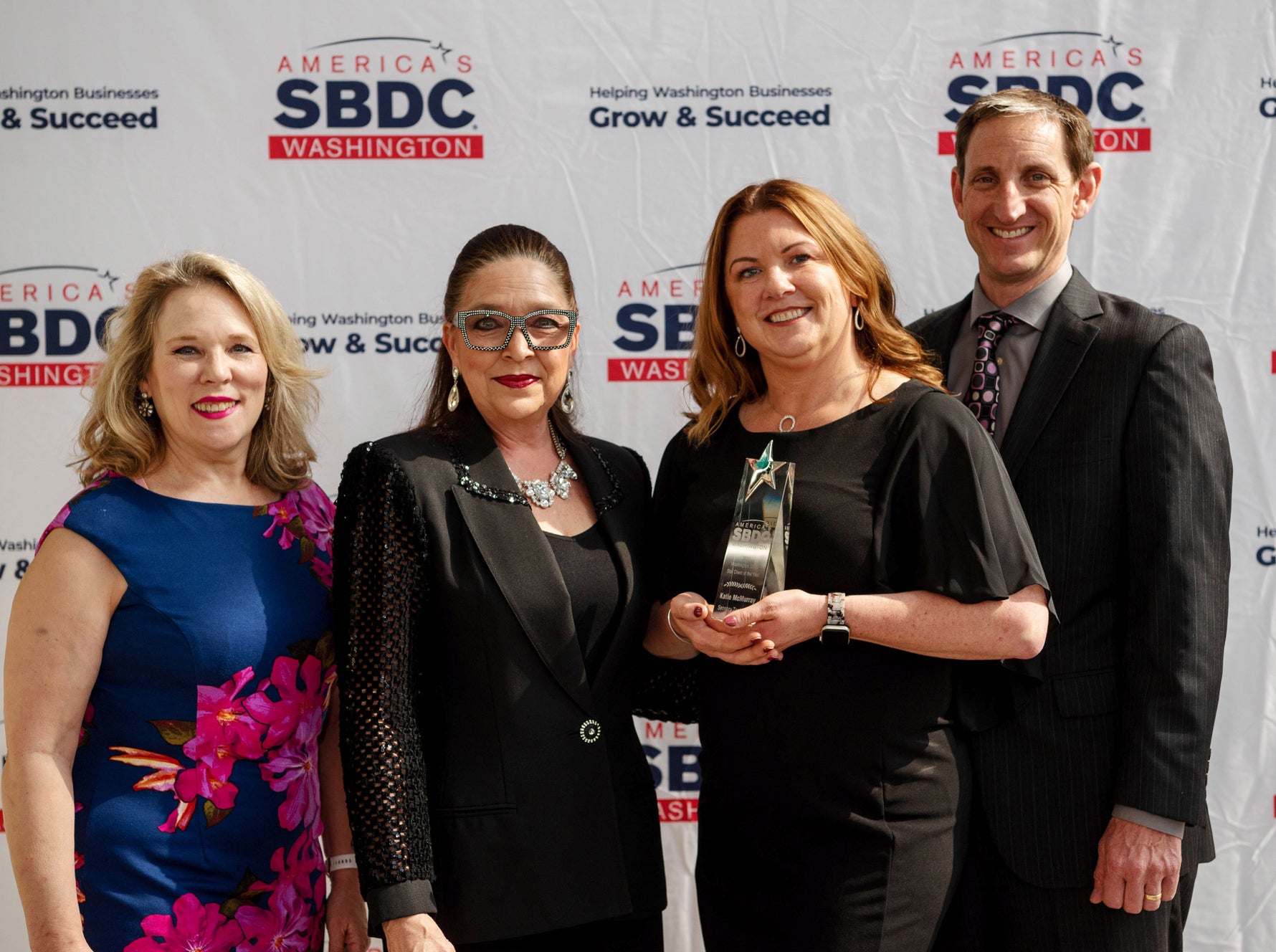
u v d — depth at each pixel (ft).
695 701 6.56
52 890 5.04
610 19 8.70
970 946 6.21
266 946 5.50
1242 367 8.63
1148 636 5.87
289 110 8.66
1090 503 6.10
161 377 5.59
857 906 5.40
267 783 5.53
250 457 6.02
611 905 5.48
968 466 5.51
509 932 5.27
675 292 8.81
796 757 5.56
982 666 6.17
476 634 5.47
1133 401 6.11
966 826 5.89
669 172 8.77
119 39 8.57
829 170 8.76
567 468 6.18
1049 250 6.59
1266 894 8.58
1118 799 5.80
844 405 5.89
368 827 5.12
